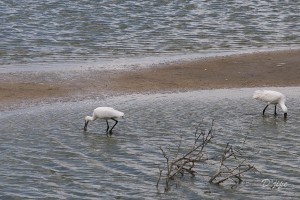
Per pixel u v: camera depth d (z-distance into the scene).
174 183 14.23
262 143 17.09
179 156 15.97
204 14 39.62
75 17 38.19
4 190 13.80
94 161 15.62
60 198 13.44
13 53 29.36
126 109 20.56
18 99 21.61
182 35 33.50
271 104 20.84
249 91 23.33
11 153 16.14
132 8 41.16
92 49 30.22
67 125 18.73
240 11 40.66
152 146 16.80
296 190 13.88
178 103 21.41
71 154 16.14
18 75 24.95
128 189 13.91
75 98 21.92
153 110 20.45
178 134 17.89
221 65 27.00
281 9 41.47
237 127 18.66
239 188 13.98
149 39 32.50
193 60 27.88
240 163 15.20
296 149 16.58
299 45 31.19
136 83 24.03
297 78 25.19
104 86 23.53
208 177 14.59
